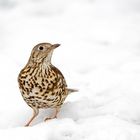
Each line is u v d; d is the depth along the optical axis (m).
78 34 17.31
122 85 12.43
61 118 10.29
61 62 14.92
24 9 20.11
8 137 9.14
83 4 20.39
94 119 10.09
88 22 18.47
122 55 15.18
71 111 10.81
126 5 20.11
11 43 16.59
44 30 17.67
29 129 9.37
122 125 9.73
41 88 9.62
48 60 9.59
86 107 11.02
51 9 20.14
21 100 11.77
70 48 15.91
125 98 11.33
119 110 10.78
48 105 9.92
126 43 16.48
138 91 11.92
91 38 17.00
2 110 11.27
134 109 10.81
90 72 14.01
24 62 14.91
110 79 13.14
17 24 18.41
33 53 9.59
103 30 17.52
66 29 17.83
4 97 11.96
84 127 9.61
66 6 20.34
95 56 15.24
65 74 13.87
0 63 14.19
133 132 9.45
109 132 9.41
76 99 11.77
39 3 20.70
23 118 10.89
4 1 20.64
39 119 10.71
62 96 9.99
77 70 14.38
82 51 15.66
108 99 11.60
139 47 16.17
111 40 16.84
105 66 14.38
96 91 12.43
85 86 12.89
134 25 17.94
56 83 9.70
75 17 19.16
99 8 19.94
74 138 9.37
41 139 9.12
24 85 9.71
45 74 9.59
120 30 17.42
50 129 9.35
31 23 18.50
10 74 13.54
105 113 10.74
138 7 20.00
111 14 19.30
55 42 16.58
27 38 16.95
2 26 18.27
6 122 10.78
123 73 13.51
